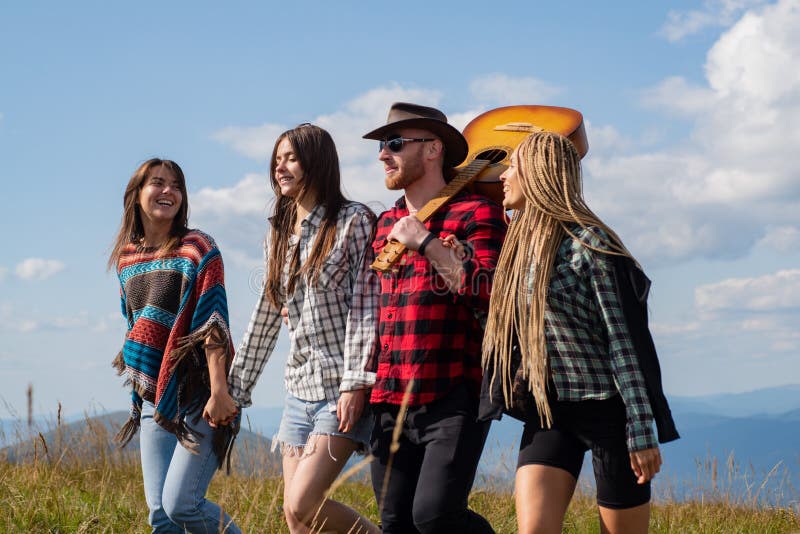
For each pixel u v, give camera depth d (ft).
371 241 12.30
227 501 15.24
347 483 21.22
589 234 9.35
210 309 12.76
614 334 9.02
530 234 9.82
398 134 12.00
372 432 11.76
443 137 12.07
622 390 8.92
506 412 9.98
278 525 14.80
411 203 12.16
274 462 20.94
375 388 11.43
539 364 9.34
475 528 10.82
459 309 11.12
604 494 9.24
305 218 12.35
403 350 11.19
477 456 10.85
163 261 13.19
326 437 11.82
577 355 9.29
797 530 17.51
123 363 13.65
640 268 9.25
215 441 12.48
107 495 17.78
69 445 20.38
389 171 12.14
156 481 12.71
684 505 20.52
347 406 11.50
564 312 9.39
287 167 12.36
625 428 9.16
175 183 13.46
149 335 13.01
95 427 20.94
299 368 12.28
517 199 10.20
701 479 20.65
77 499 17.31
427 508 10.50
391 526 11.44
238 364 12.82
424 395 10.92
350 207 12.41
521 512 9.30
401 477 11.39
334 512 11.82
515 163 10.14
